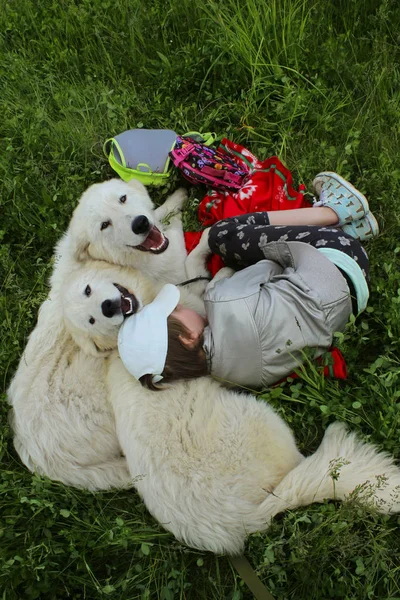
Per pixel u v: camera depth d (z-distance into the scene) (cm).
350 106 379
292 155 373
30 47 448
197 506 256
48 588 255
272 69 391
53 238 369
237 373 283
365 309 305
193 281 340
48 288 349
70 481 288
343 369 292
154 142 373
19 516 267
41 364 305
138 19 424
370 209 342
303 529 257
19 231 375
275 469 263
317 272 277
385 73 375
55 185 381
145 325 279
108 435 295
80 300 292
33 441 291
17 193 374
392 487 248
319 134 376
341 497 252
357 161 360
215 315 279
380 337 300
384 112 366
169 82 405
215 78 403
